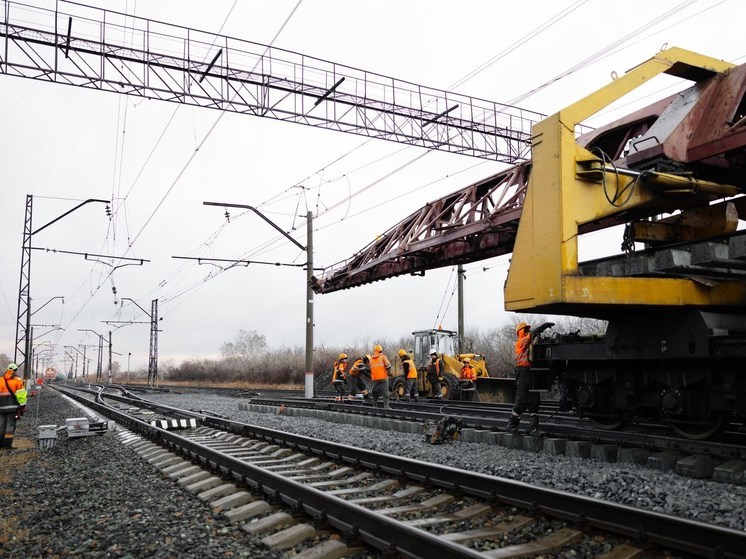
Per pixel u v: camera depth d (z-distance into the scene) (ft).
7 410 40.16
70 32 49.78
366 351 153.99
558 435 31.99
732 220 26.66
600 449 27.04
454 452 30.48
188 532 17.80
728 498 18.81
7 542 17.75
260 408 66.28
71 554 16.42
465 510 18.74
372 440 36.09
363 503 19.89
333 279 74.23
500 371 107.24
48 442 40.50
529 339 32.78
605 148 32.55
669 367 26.84
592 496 20.40
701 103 25.96
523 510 18.47
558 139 24.17
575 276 23.44
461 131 64.80
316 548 15.71
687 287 24.98
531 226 25.16
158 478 26.50
